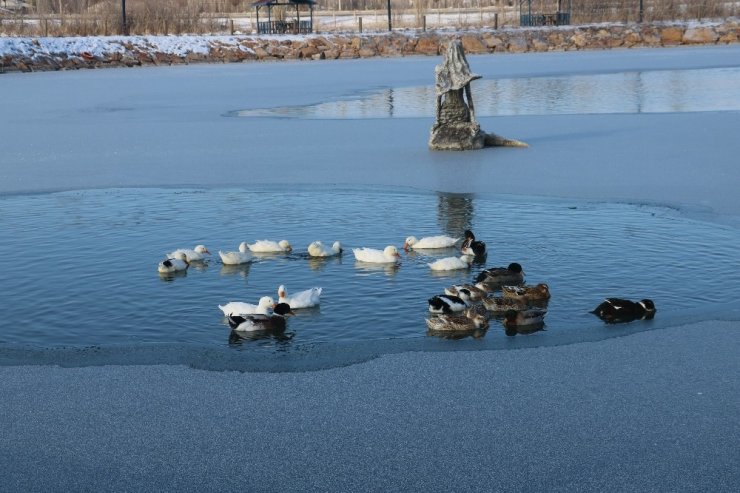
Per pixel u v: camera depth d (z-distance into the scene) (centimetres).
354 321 996
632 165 1809
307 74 4469
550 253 1218
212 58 5378
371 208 1496
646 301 993
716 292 1059
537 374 847
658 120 2477
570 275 1127
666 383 820
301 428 749
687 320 974
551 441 720
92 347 934
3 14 6856
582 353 894
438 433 736
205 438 735
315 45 5556
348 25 6806
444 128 2083
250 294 1094
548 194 1568
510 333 952
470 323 959
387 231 1352
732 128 2264
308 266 1195
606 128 2359
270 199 1578
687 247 1230
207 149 2162
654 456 694
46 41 5069
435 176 1755
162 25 6028
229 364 884
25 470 692
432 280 1126
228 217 1456
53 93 3703
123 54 5169
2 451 721
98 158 2055
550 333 948
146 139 2348
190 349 923
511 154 1994
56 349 931
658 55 5066
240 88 3819
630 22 6156
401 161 1938
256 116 2848
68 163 1992
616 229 1327
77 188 1708
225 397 811
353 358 893
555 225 1359
